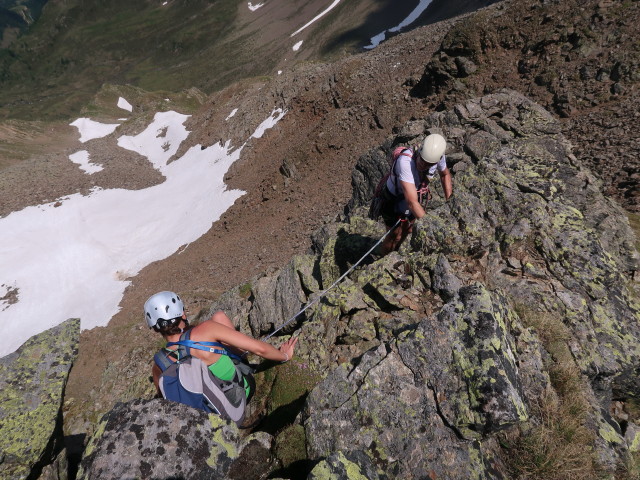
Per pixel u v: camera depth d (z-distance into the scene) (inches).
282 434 184.5
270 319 426.0
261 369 293.7
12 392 230.4
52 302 3034.0
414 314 267.6
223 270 2336.4
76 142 7509.8
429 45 2989.7
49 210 4217.5
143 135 6328.7
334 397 189.5
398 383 182.1
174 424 135.6
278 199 2802.7
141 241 3595.0
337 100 3221.0
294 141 3447.3
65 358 247.4
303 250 2062.0
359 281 308.8
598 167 1077.8
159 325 137.3
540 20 1972.2
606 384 214.8
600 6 1775.3
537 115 653.3
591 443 174.4
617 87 1480.1
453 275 269.7
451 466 160.4
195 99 7500.0
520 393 172.4
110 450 130.9
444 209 311.3
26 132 7514.8
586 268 251.6
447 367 177.9
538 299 240.1
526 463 165.3
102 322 2591.0
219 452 135.2
